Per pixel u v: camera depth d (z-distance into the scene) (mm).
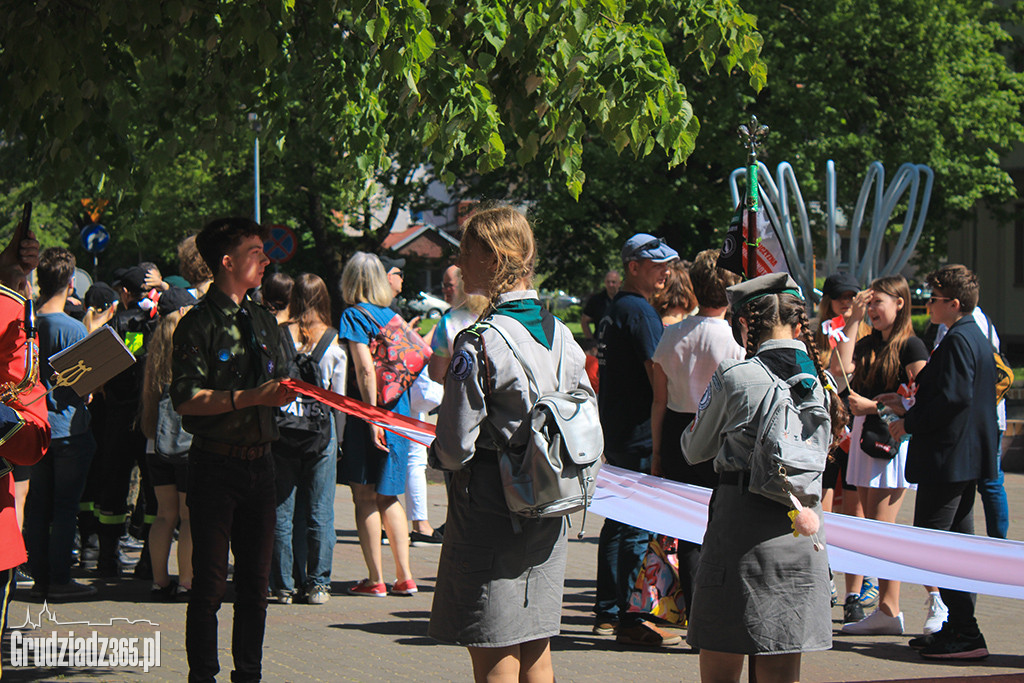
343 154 6352
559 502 3500
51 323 6535
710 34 5035
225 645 6031
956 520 6168
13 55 4637
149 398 6871
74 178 4906
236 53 5555
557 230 25781
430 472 14250
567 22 4492
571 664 5715
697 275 5770
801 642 3824
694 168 24328
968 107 24688
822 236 25328
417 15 4203
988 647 6305
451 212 28594
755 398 3869
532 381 3596
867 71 24781
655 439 5906
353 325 7191
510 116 5043
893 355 6625
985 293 31922
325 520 7199
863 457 6664
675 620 6055
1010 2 30000
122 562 8562
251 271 4695
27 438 3881
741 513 3896
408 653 5926
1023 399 16547
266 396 4469
